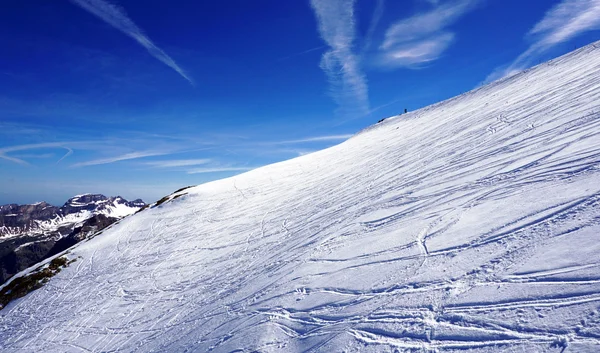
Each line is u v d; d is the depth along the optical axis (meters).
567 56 26.69
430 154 16.50
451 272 5.32
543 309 3.64
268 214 21.16
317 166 31.73
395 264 6.65
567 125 10.24
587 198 5.39
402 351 4.17
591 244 4.22
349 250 8.81
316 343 5.37
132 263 21.17
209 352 7.07
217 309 9.98
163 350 9.01
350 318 5.57
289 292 8.05
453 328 4.11
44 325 16.47
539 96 16.73
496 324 3.80
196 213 27.77
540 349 3.20
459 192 9.03
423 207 9.27
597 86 12.94
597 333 3.03
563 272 4.00
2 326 18.39
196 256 18.69
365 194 14.98
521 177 7.86
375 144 31.73
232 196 29.59
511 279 4.38
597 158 6.79
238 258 15.69
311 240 11.92
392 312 5.10
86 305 17.12
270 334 6.44
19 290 22.28
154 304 14.41
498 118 16.39
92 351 12.03
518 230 5.51
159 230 26.30
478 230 6.23
